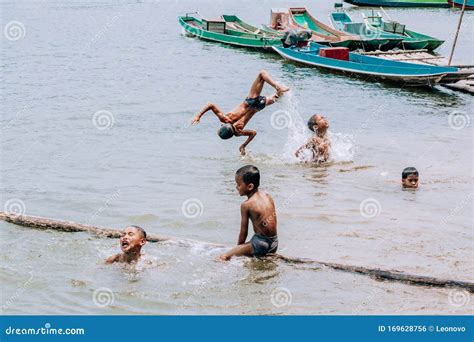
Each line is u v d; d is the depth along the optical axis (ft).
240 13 187.93
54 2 215.31
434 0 204.64
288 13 137.39
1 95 84.02
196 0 225.97
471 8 197.36
